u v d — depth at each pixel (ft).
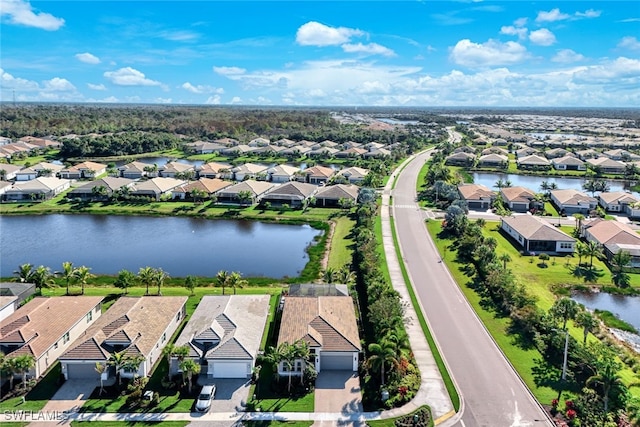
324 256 329.72
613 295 272.31
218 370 185.68
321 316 205.16
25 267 260.42
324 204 468.34
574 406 164.25
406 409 166.91
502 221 393.50
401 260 309.63
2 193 482.69
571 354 188.55
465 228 348.38
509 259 293.84
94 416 163.12
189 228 405.39
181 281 284.61
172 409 167.12
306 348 179.01
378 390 176.65
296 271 305.12
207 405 165.99
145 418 162.20
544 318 214.28
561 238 334.24
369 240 318.65
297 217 431.02
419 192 520.83
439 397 173.06
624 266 302.86
